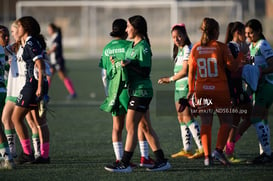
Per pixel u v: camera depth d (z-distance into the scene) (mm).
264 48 29188
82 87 74938
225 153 30469
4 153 27969
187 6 138125
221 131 27812
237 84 28641
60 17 140000
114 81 27156
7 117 30078
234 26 30703
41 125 29422
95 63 120875
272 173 26578
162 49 143625
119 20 28016
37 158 29578
